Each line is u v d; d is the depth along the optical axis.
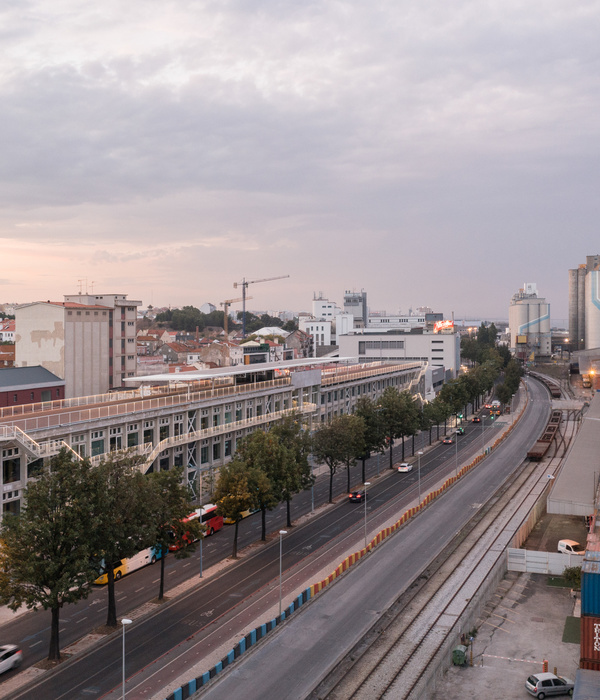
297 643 53.91
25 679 48.72
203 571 71.88
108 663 51.22
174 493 66.12
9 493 69.50
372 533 85.38
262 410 118.00
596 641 46.31
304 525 89.81
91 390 134.88
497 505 100.62
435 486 112.19
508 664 51.72
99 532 55.12
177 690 44.16
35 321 131.75
